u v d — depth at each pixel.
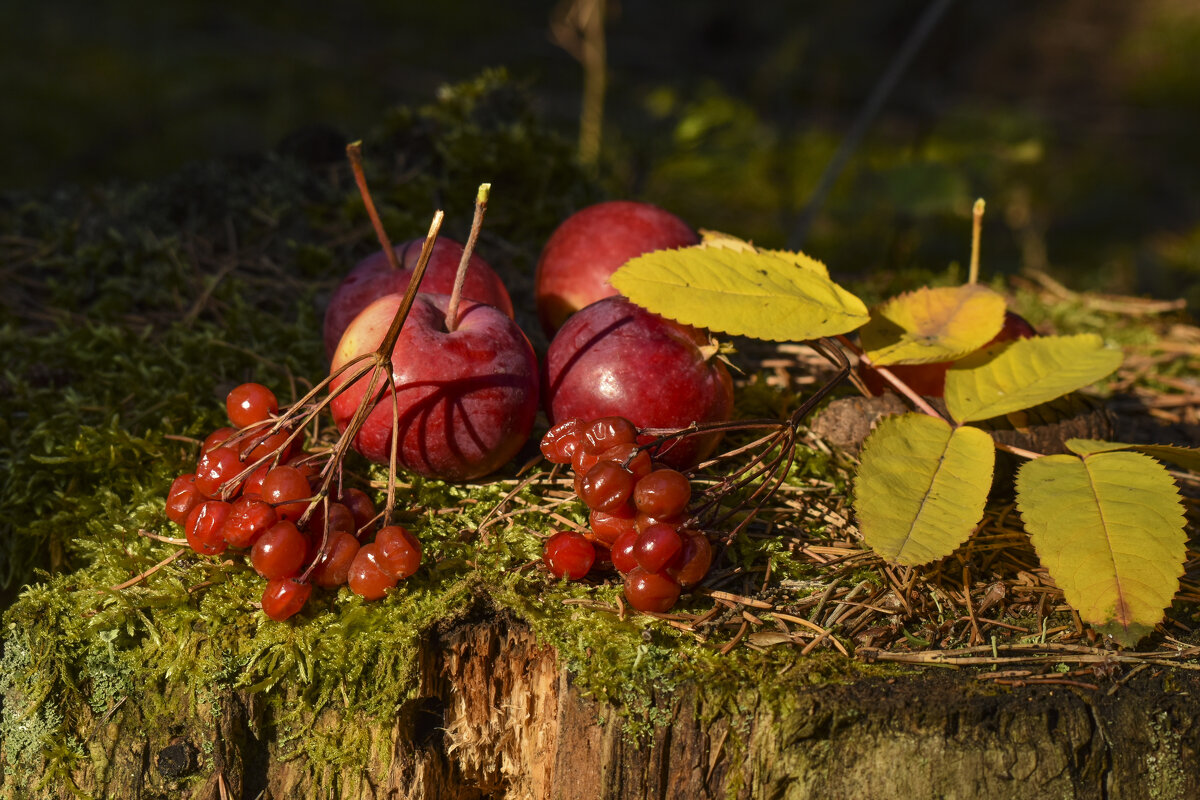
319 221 0.71
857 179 1.07
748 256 0.59
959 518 0.56
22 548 0.60
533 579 0.57
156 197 0.71
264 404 0.58
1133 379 0.67
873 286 0.72
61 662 0.56
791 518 0.59
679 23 1.93
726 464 0.60
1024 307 0.71
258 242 0.71
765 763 0.55
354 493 0.57
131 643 0.56
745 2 1.94
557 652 0.56
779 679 0.55
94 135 1.47
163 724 0.56
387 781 0.56
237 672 0.56
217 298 0.68
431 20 1.95
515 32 1.91
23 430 0.62
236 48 1.78
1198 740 0.55
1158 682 0.55
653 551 0.55
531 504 0.59
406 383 0.57
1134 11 2.07
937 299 0.61
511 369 0.58
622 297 0.59
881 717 0.54
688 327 0.58
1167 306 0.71
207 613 0.56
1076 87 1.84
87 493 0.61
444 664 0.56
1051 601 0.57
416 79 1.70
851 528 0.59
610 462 0.55
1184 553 0.56
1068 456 0.58
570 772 0.56
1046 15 2.04
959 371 0.60
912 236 0.99
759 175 1.24
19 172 1.34
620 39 1.86
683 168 1.04
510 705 0.57
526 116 0.76
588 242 0.62
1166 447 0.58
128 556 0.58
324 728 0.56
